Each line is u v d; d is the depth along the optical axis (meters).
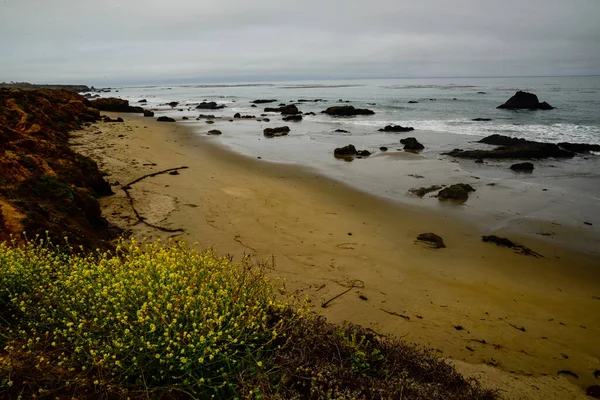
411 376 3.69
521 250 8.84
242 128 30.08
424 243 9.04
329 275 7.22
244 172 15.34
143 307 2.92
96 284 3.45
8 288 3.45
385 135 26.61
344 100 63.91
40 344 3.06
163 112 46.16
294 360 3.31
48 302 3.30
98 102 40.84
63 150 10.07
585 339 5.77
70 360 2.92
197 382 2.84
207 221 9.48
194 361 2.83
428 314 6.18
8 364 2.67
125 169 13.88
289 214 10.55
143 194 11.11
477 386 3.96
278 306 3.80
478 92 80.75
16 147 8.55
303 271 7.30
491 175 15.75
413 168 16.89
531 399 4.35
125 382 2.78
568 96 59.44
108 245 6.55
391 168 16.88
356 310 6.11
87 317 3.23
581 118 33.59
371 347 4.02
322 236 9.15
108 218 9.02
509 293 7.02
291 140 24.30
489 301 6.71
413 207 11.73
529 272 7.87
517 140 21.61
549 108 41.72
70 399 2.67
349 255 8.19
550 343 5.63
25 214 5.53
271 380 3.13
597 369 5.09
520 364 5.11
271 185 13.49
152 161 15.73
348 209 11.38
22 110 17.73
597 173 15.97
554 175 15.70
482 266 8.05
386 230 9.85
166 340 2.83
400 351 4.02
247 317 3.42
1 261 3.72
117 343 2.77
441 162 18.08
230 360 3.10
